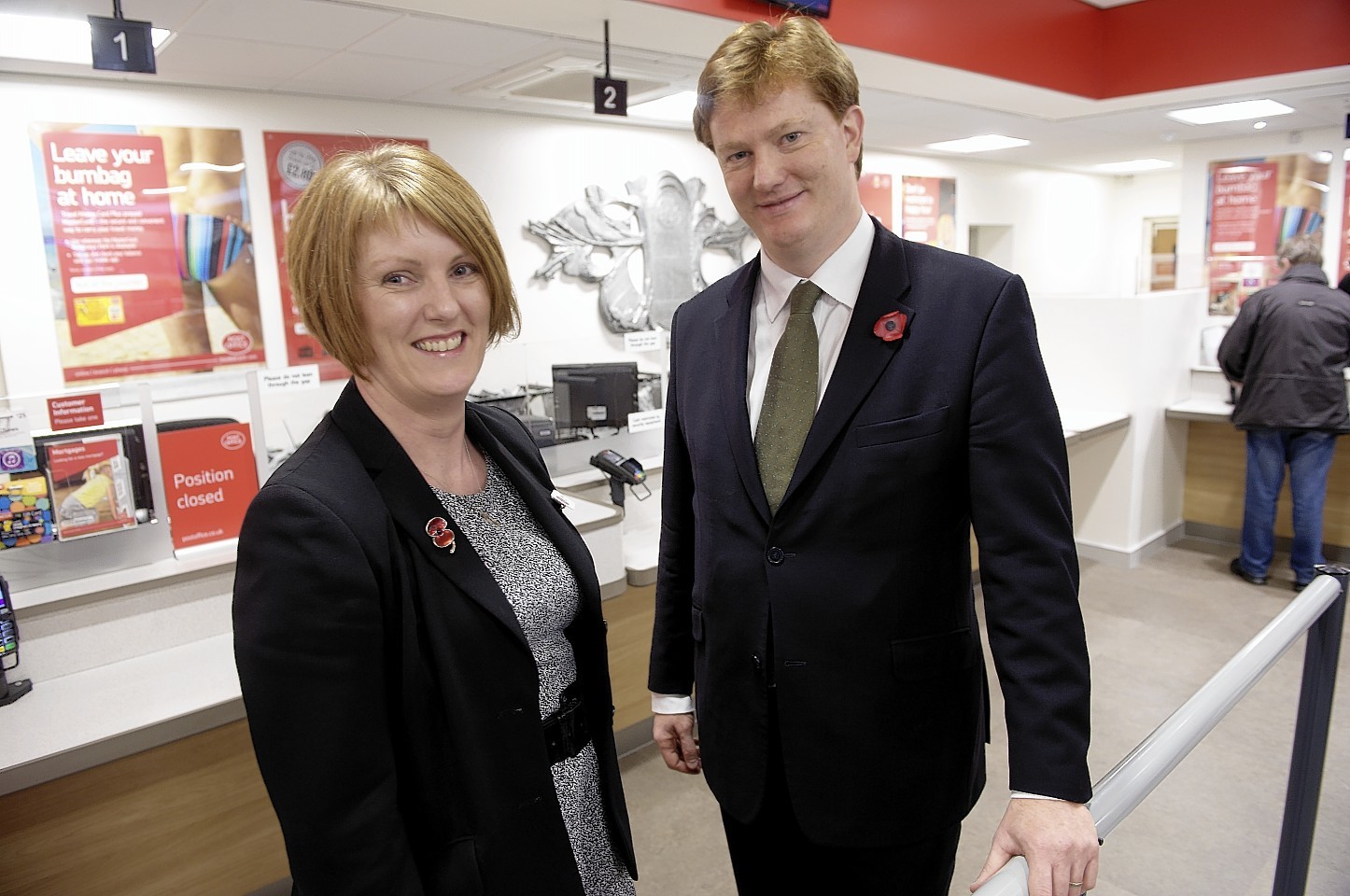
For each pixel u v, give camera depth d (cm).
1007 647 97
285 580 80
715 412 123
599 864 113
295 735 80
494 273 95
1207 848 231
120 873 182
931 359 104
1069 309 456
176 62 338
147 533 204
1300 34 411
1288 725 293
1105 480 455
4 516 187
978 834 240
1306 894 195
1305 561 413
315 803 81
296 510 82
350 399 94
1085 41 464
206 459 211
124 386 200
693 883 225
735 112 107
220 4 274
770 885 132
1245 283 632
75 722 169
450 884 91
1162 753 99
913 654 110
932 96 462
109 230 368
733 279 132
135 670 191
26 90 344
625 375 285
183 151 382
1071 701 93
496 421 119
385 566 87
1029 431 99
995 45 410
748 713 121
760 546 117
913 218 735
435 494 97
